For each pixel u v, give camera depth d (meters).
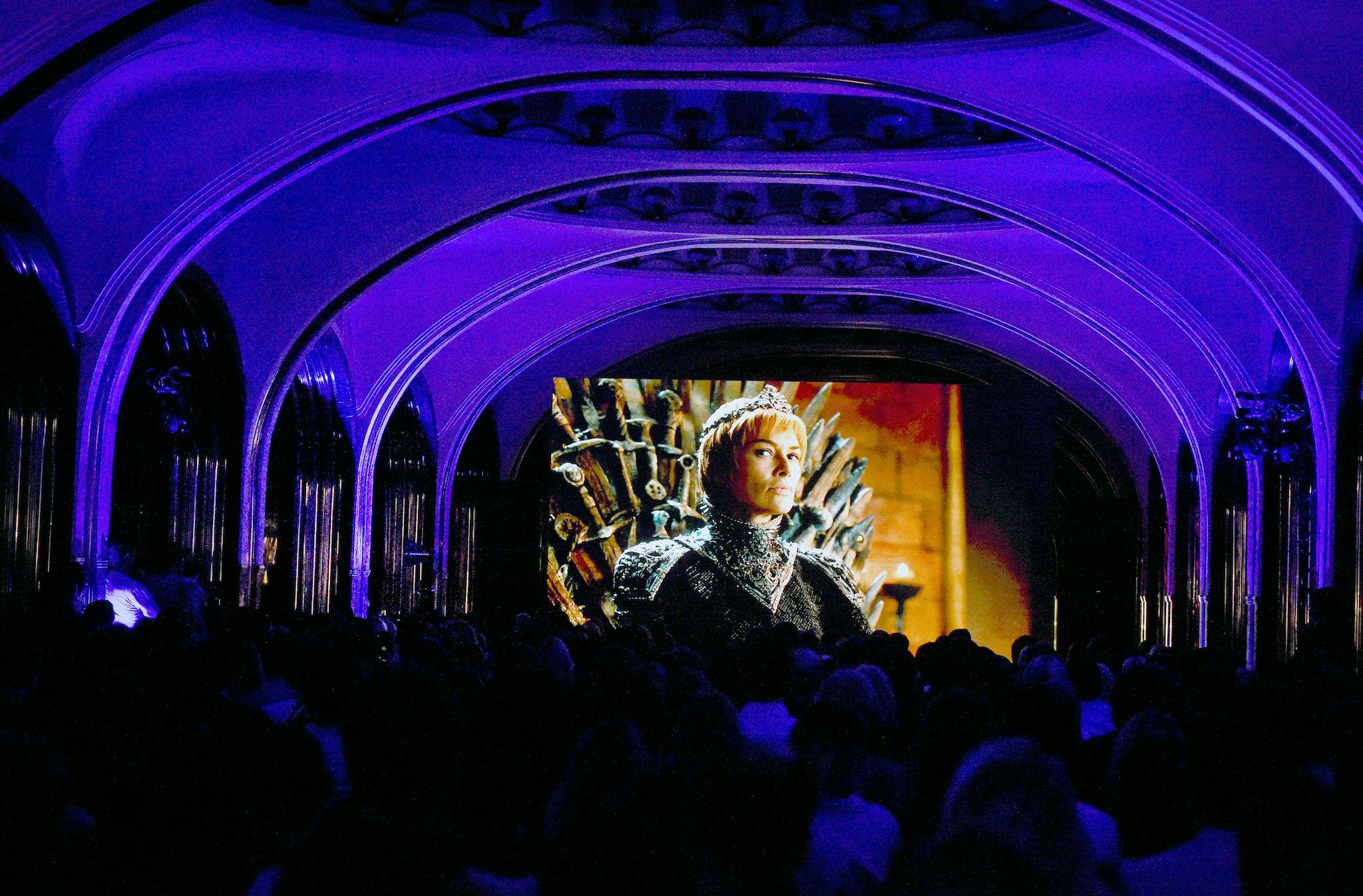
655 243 18.89
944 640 8.96
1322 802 3.65
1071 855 2.76
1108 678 8.63
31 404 12.40
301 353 16.58
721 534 20.59
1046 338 22.67
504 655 7.25
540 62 12.15
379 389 20.00
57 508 12.51
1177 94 12.70
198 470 16.27
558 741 4.45
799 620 20.47
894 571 20.50
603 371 25.44
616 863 2.64
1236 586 20.58
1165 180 13.52
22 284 11.98
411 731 2.79
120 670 4.30
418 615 12.23
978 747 2.95
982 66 12.34
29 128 10.94
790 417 20.58
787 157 15.53
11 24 8.66
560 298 22.19
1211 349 16.98
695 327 24.77
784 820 3.18
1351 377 14.15
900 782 4.95
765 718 6.08
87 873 3.37
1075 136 13.20
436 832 2.82
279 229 16.17
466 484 26.28
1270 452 16.55
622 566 20.69
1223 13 9.61
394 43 11.61
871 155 15.45
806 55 12.16
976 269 19.41
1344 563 14.20
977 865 2.70
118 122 12.18
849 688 5.20
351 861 2.75
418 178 15.87
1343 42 9.54
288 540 19.83
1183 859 3.72
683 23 12.02
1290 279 13.89
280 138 12.48
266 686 7.02
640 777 3.56
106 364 12.74
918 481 20.58
